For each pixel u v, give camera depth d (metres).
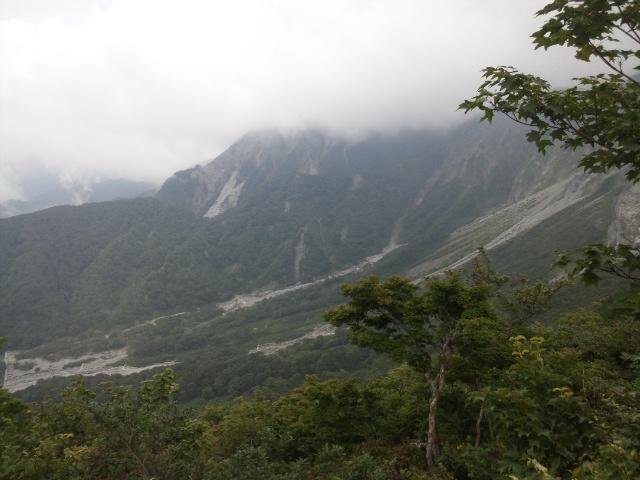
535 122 4.08
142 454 7.48
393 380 14.72
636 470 4.41
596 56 3.98
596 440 5.75
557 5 3.92
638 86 3.87
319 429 11.42
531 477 5.16
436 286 9.35
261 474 6.78
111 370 130.00
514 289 13.71
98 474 7.44
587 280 3.48
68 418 10.32
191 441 7.95
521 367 7.61
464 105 4.33
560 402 6.10
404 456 9.25
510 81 4.07
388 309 9.88
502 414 6.37
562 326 13.54
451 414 9.87
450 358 8.69
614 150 3.84
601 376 8.62
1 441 7.46
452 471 7.73
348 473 7.80
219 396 93.25
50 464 7.63
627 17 3.68
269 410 15.55
